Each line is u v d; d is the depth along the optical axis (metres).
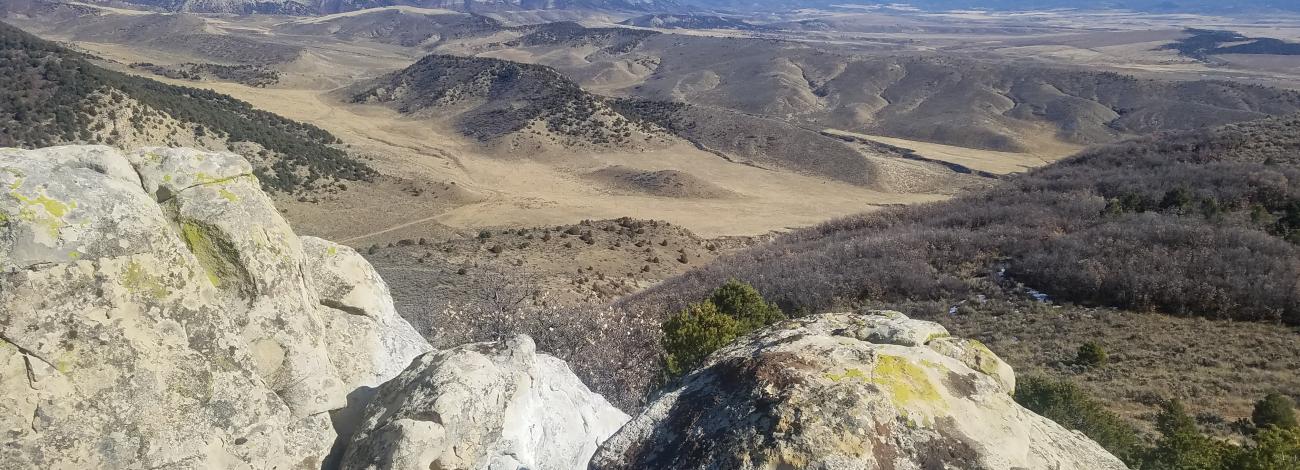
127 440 5.20
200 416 5.67
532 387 8.16
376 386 8.09
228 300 6.33
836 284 31.47
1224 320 23.42
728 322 19.12
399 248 48.88
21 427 4.81
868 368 5.35
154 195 6.21
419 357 7.91
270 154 75.62
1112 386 19.45
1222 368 19.88
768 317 22.14
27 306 4.88
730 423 5.01
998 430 5.05
